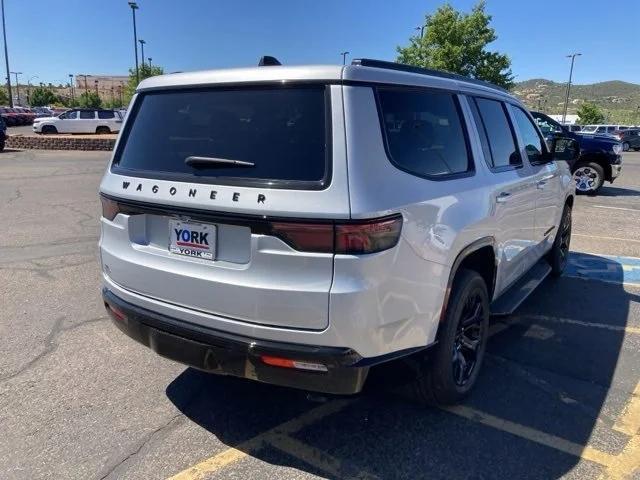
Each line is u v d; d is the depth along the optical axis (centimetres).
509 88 2727
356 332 243
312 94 255
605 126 4681
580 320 480
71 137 2544
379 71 274
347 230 235
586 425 319
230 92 275
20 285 556
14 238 759
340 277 238
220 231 263
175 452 294
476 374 353
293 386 258
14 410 331
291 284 243
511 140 423
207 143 274
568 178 584
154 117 305
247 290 252
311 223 237
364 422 322
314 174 243
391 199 251
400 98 284
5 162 1891
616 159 1298
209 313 269
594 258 699
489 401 345
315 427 318
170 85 301
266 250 246
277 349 249
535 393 355
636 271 637
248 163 257
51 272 601
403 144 276
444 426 317
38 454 290
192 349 275
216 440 305
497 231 362
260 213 244
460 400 342
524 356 408
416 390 325
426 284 276
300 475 276
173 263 280
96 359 398
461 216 304
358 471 279
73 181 1388
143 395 351
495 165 377
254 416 329
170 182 278
